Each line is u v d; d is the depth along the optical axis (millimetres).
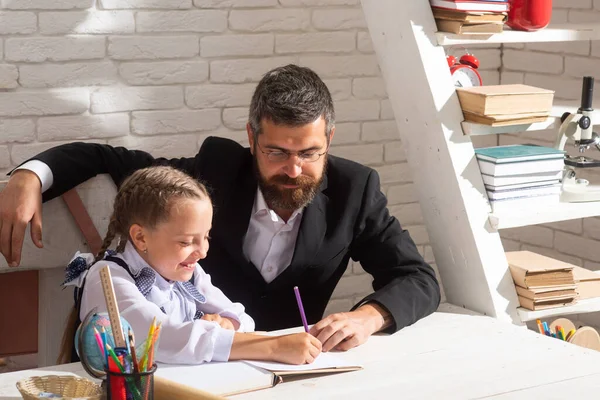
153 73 2857
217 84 2953
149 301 1825
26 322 2648
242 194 2213
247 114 3020
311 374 1747
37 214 2197
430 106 2326
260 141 2064
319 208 2215
